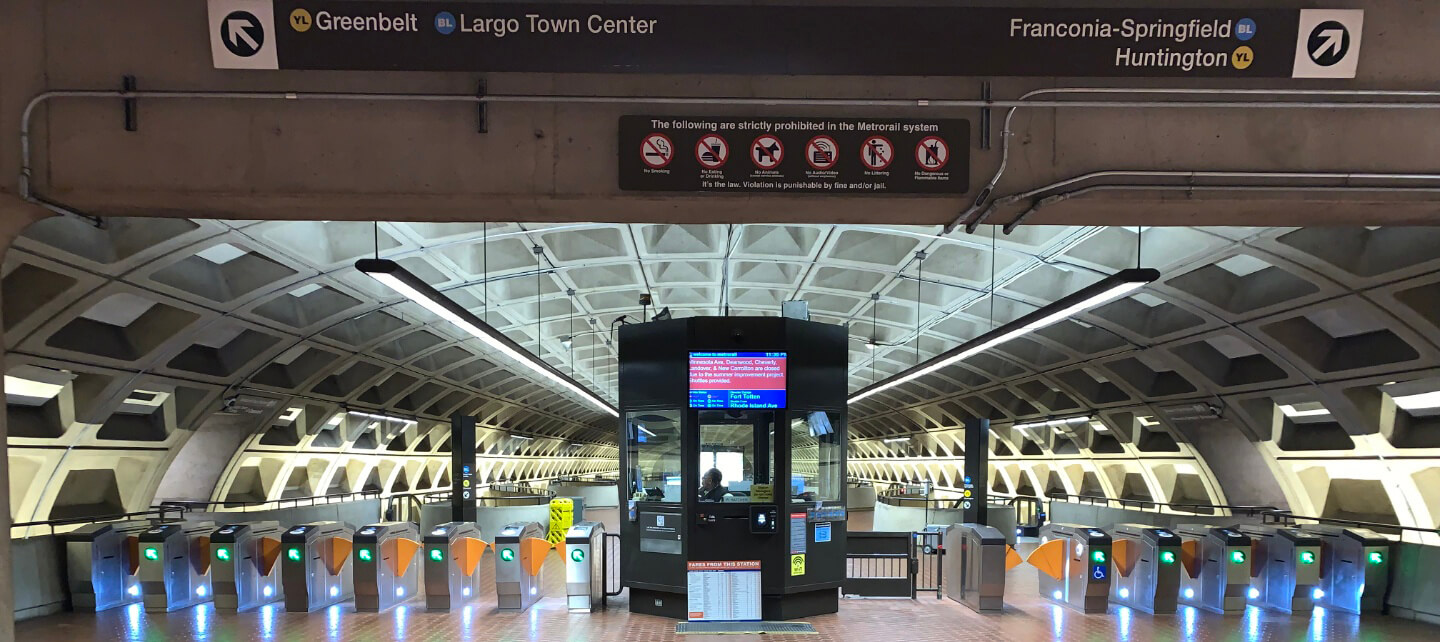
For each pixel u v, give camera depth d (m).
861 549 12.22
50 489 15.08
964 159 5.54
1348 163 5.49
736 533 10.08
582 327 23.34
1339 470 16.00
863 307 20.47
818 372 10.65
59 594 10.18
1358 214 5.78
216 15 5.31
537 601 11.67
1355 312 12.04
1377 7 5.48
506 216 5.91
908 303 18.62
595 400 24.47
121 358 13.96
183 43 5.39
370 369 22.42
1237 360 16.36
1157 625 10.00
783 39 5.44
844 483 10.98
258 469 23.25
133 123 5.36
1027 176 5.53
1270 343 14.01
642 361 10.75
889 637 9.22
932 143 5.53
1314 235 10.74
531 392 34.97
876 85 5.56
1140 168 5.50
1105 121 5.55
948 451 40.06
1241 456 18.83
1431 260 9.80
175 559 10.64
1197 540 11.59
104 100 5.38
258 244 12.20
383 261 8.25
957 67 5.47
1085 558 10.81
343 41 5.36
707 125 5.51
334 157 5.43
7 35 5.35
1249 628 9.76
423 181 5.46
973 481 20.16
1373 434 14.16
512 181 5.48
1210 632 9.55
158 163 5.37
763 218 5.98
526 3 5.39
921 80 5.56
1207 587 11.30
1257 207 5.61
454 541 11.04
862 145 5.53
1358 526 12.78
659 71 5.43
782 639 9.11
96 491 17.39
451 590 10.84
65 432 14.42
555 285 17.91
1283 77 5.47
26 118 5.27
